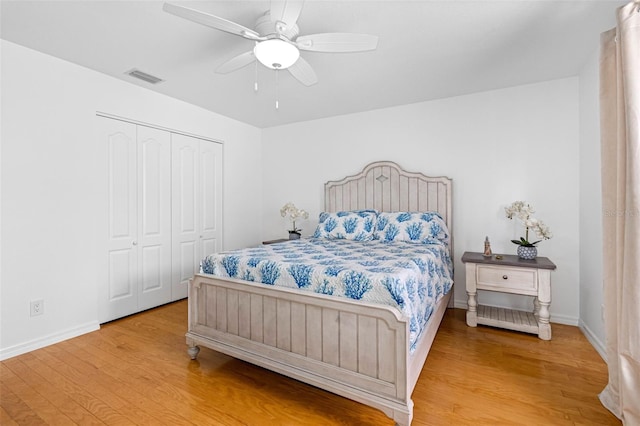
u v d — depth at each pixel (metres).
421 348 1.73
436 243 2.94
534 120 2.97
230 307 2.05
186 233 3.65
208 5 1.80
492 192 3.16
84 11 1.89
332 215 3.63
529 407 1.66
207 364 2.15
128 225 3.07
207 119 3.85
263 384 1.91
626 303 1.40
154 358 2.23
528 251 2.70
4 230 2.23
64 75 2.54
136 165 3.12
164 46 2.31
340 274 1.70
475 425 1.53
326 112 3.92
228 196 4.19
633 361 1.42
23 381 1.93
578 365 2.09
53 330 2.47
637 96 1.36
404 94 3.28
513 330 2.69
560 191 2.87
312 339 1.71
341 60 2.51
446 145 3.38
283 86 3.08
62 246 2.54
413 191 3.49
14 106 2.27
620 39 1.42
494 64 2.58
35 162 2.38
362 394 1.52
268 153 4.68
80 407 1.68
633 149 1.36
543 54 2.40
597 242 2.35
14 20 1.97
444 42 2.23
